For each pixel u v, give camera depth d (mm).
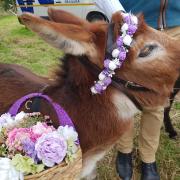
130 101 702
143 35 673
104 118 691
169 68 688
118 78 679
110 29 662
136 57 668
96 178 1001
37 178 592
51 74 766
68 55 684
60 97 701
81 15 2443
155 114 911
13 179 575
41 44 2229
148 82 688
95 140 703
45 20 583
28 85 760
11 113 704
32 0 2611
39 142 602
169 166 1043
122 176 993
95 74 672
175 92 989
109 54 658
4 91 756
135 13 902
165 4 881
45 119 683
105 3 762
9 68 804
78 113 688
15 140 606
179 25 902
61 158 603
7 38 2418
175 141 1143
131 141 983
